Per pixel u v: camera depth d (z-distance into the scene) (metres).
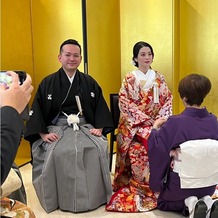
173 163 2.21
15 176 1.34
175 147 2.17
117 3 4.01
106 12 3.87
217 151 2.11
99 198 2.61
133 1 3.93
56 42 3.78
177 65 3.97
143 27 3.92
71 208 2.53
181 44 4.06
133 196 2.66
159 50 3.87
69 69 2.74
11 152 0.72
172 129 2.17
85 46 3.61
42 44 3.87
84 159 2.53
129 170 2.92
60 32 3.74
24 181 3.29
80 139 2.60
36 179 2.61
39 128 2.66
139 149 2.75
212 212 2.00
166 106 2.92
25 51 3.82
